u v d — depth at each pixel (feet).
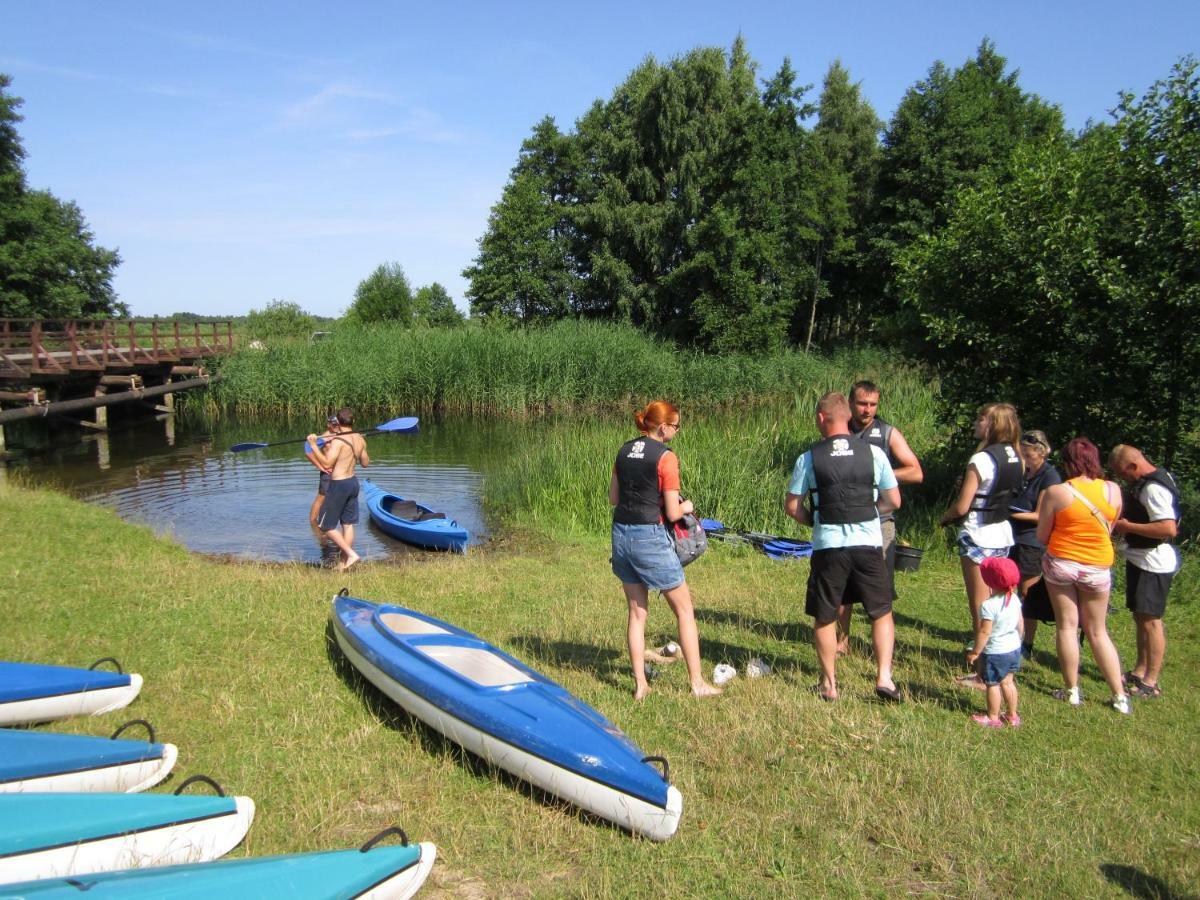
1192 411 28.07
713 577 27.32
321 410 82.02
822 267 137.49
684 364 92.63
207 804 11.23
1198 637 21.66
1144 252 27.53
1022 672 18.86
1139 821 12.48
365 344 91.20
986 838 11.88
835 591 16.03
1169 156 27.40
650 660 18.72
